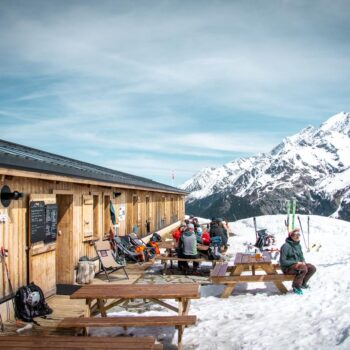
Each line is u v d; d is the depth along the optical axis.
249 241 22.77
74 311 8.52
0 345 5.12
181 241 13.30
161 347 5.30
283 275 9.57
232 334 6.84
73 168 10.93
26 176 7.95
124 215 17.48
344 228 28.11
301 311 7.85
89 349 4.97
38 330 7.38
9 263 8.03
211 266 14.61
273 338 6.43
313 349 5.80
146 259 15.70
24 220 8.66
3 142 11.16
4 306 7.70
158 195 27.12
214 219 17.17
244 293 10.07
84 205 12.13
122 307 8.84
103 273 13.11
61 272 11.16
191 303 9.23
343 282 10.07
